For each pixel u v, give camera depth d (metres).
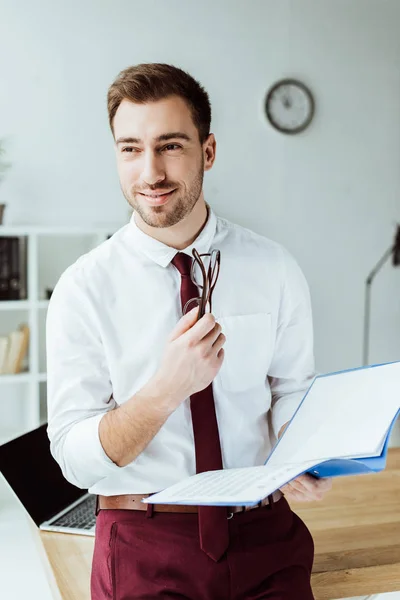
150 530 1.20
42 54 3.80
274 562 1.20
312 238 4.34
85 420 1.20
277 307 1.39
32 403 3.67
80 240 3.99
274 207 4.24
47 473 1.80
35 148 3.84
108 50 3.89
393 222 4.48
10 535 1.73
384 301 4.52
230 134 4.12
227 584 1.16
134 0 3.90
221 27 4.04
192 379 1.09
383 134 4.41
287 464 1.08
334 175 4.33
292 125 4.20
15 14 3.74
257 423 1.35
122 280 1.30
